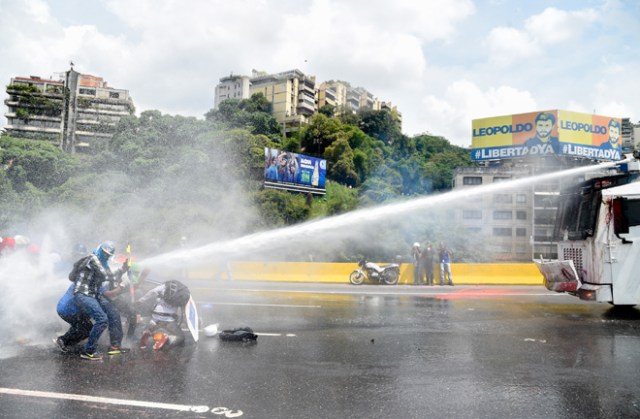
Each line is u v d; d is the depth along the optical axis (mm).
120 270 6418
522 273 18328
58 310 6160
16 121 108562
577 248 10406
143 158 56750
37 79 120750
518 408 4332
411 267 18656
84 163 61125
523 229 68500
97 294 6090
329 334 7578
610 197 9562
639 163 9688
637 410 4316
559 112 66562
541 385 4992
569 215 10836
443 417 4105
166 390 4750
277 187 62031
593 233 9703
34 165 60625
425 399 4543
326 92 136625
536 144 67938
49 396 4547
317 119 94750
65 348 6262
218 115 109375
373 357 6105
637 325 8562
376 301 11977
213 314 9461
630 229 9422
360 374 5348
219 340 7070
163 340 6406
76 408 4238
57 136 109125
